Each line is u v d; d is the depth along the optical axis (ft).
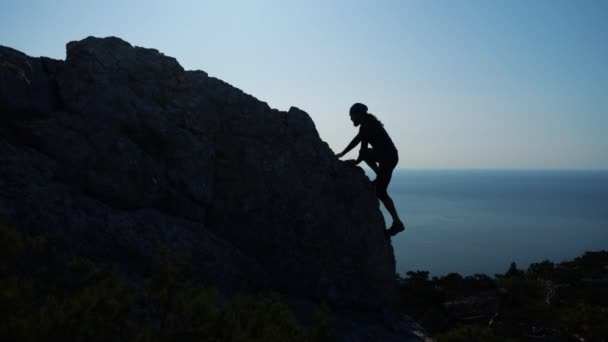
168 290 11.32
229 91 26.99
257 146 25.75
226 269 20.80
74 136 20.16
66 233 16.58
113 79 23.48
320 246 25.05
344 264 25.32
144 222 19.66
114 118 22.34
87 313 9.57
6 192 16.25
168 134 23.39
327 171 26.61
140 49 25.98
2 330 8.39
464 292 59.11
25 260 11.87
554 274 67.36
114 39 25.12
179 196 22.54
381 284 26.25
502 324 36.99
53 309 9.41
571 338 34.78
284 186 25.36
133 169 20.65
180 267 11.72
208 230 22.70
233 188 24.80
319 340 12.04
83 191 19.44
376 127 25.80
